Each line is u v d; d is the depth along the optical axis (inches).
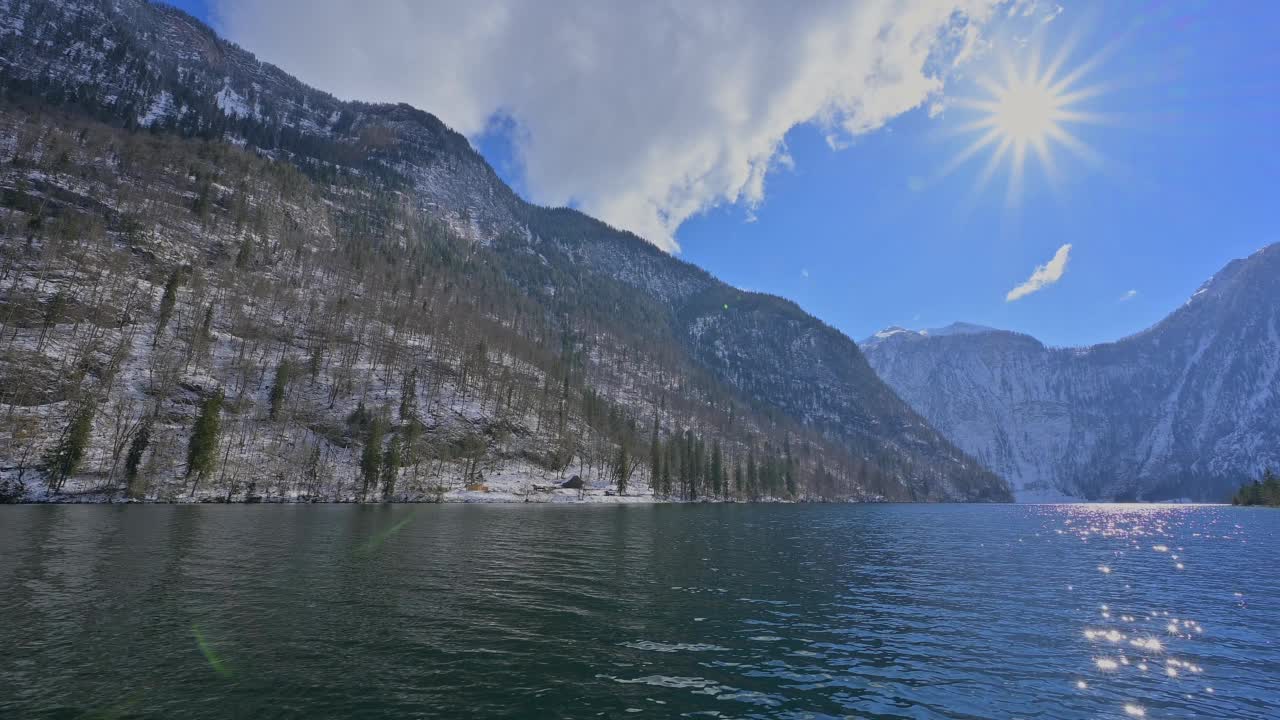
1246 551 2202.3
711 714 566.3
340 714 534.9
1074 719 582.6
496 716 542.6
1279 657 799.7
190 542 1675.7
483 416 5959.6
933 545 2315.5
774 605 1087.6
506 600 1050.1
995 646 837.8
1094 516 5718.5
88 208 6481.3
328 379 5605.3
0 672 615.2
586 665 706.8
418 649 743.7
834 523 3602.4
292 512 3026.6
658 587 1230.9
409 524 2544.3
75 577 1120.2
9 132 7352.4
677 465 7022.6
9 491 3038.9
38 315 4416.8
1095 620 1008.9
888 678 693.3
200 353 5024.6
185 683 601.6
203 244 7165.4
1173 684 689.6
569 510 4067.4
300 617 877.8
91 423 3695.9
